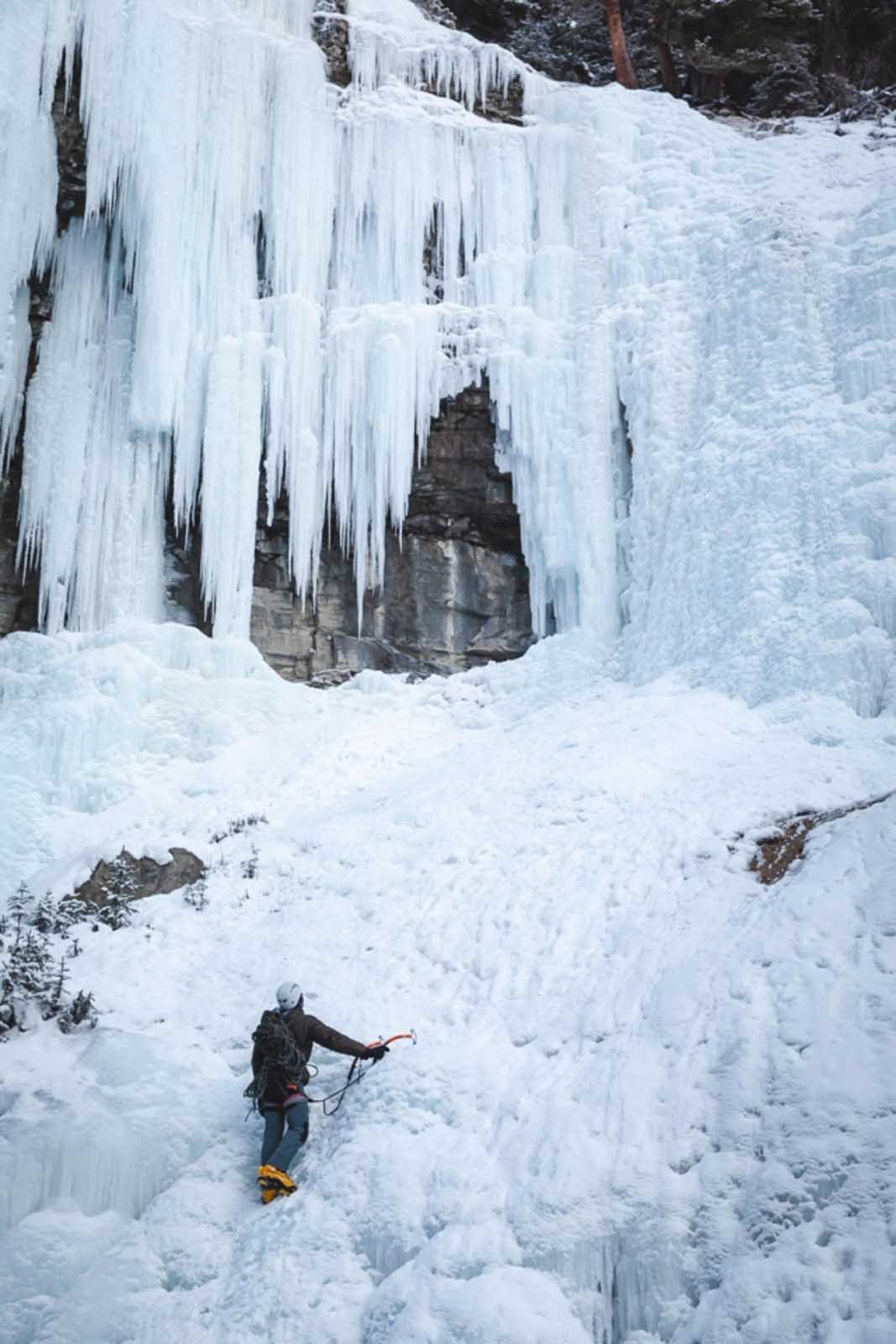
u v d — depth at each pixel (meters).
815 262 16.22
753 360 16.03
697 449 16.03
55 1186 8.29
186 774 15.45
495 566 18.45
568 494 17.42
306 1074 8.53
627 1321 6.47
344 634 17.83
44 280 17.48
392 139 18.27
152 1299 7.70
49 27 16.89
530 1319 6.41
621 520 17.19
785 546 14.25
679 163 18.92
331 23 18.75
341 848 12.50
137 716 15.53
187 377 17.17
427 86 19.17
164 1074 9.09
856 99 21.98
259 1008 10.09
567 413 17.66
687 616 15.03
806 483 14.41
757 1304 5.92
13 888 13.58
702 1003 7.82
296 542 17.20
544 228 18.64
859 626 12.98
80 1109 8.56
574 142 18.89
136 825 14.44
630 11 25.66
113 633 16.33
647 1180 6.84
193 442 17.08
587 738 13.36
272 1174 8.02
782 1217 6.26
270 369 17.28
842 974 7.37
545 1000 8.84
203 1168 8.57
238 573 16.95
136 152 17.02
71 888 12.55
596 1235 6.70
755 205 17.50
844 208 17.19
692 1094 7.20
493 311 18.16
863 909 7.80
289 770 15.21
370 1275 7.28
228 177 17.48
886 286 15.28
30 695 15.75
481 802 12.41
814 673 12.96
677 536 15.70
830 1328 5.61
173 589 17.59
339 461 17.44
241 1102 9.08
